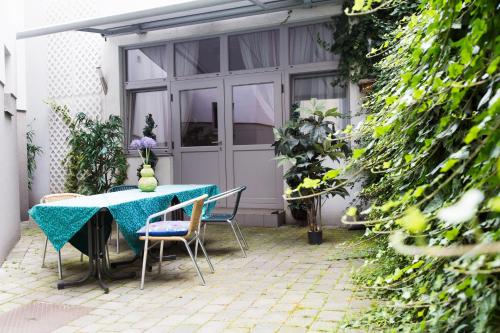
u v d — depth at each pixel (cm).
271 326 282
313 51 685
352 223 148
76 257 509
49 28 646
